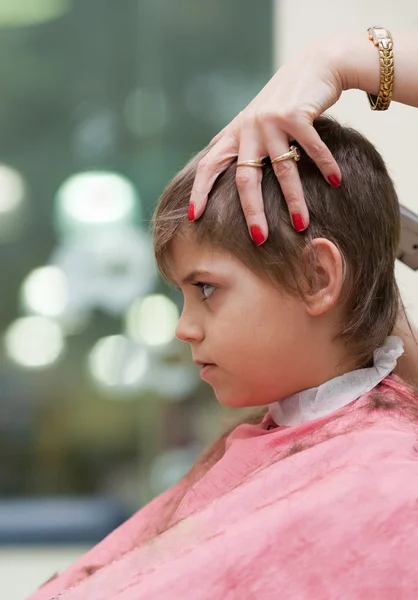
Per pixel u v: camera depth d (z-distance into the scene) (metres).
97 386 2.46
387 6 1.60
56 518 2.41
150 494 2.44
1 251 2.47
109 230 2.47
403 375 0.88
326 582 0.65
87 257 2.47
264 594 0.65
